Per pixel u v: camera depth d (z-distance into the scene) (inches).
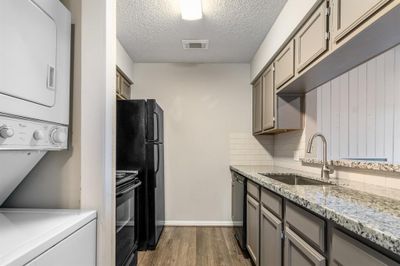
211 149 156.8
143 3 96.3
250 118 157.2
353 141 100.3
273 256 74.3
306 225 52.7
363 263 34.0
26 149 36.8
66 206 48.2
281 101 111.3
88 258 43.6
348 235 38.1
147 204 119.0
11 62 33.3
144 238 118.0
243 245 113.0
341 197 50.7
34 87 37.6
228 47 135.5
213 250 118.7
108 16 50.6
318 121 109.2
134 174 90.0
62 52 44.9
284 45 99.5
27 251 27.9
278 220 70.7
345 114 102.3
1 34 31.8
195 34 120.9
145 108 120.9
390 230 30.0
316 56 72.1
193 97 157.4
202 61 156.1
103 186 48.2
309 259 50.9
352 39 56.7
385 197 50.8
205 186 156.0
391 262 29.3
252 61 151.6
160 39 125.6
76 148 48.5
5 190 45.3
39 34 38.8
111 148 51.9
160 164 136.8
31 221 38.9
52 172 48.4
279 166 143.8
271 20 107.6
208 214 155.4
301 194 54.0
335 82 105.0
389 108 92.7
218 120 157.3
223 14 103.2
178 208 155.3
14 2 33.9
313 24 74.2
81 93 48.8
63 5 46.5
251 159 155.9
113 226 52.9
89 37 49.0
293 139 123.6
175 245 124.6
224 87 157.9
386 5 46.1
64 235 35.0
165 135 156.3
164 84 157.5
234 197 139.6
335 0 62.1
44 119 39.9
